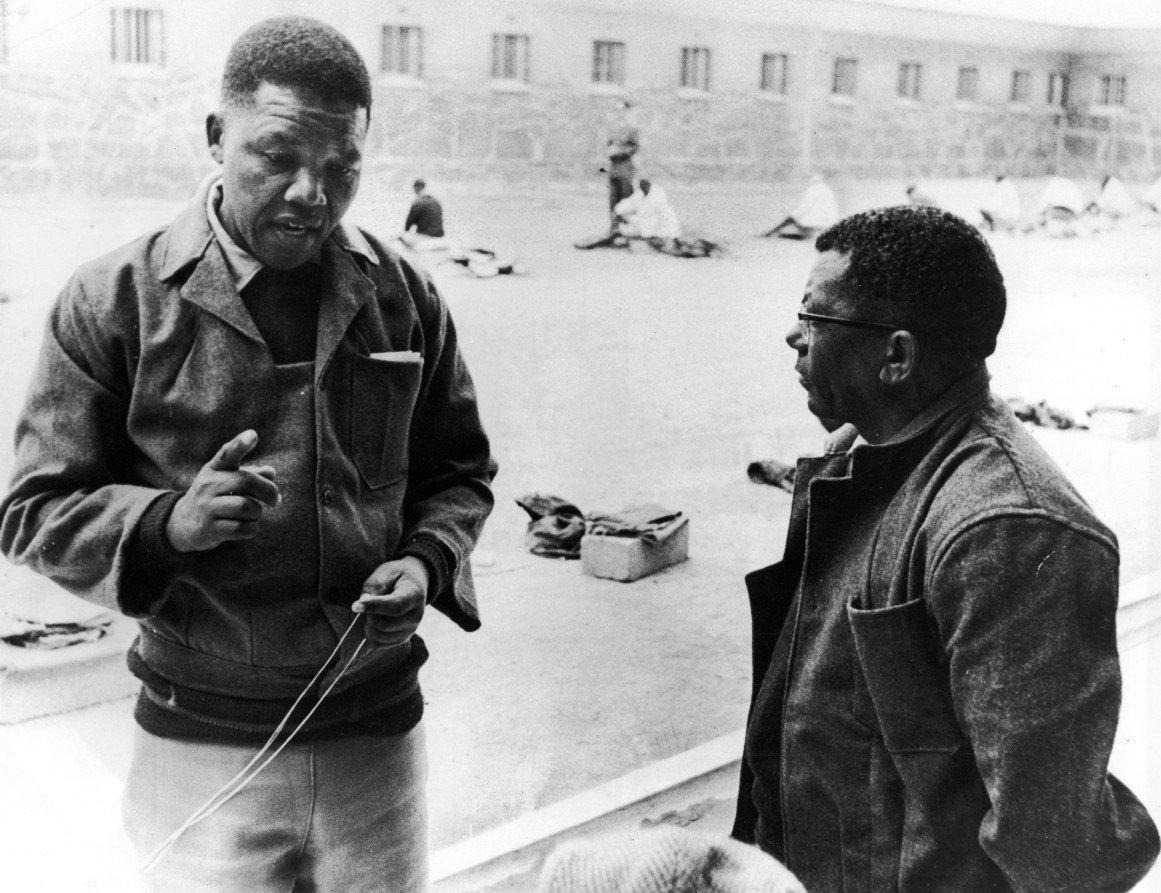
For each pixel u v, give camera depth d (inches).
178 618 73.4
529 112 580.4
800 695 71.3
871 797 68.2
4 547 72.7
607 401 314.5
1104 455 284.0
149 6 454.9
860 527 70.9
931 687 64.9
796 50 650.2
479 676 172.1
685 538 225.0
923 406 68.8
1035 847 59.2
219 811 74.9
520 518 240.7
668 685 171.0
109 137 450.9
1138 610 189.8
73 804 127.3
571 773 143.3
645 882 35.0
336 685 75.5
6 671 149.3
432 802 134.6
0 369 252.1
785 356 371.2
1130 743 148.3
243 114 68.0
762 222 577.9
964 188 691.4
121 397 72.4
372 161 545.0
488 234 499.8
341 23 525.3
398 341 77.5
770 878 34.6
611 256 496.7
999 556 60.9
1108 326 421.4
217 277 70.7
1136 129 717.9
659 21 607.5
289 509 71.7
